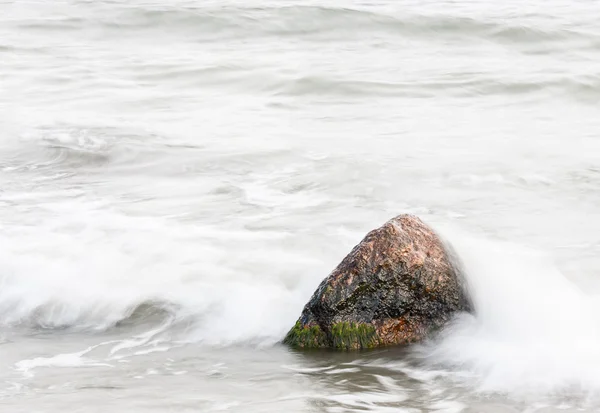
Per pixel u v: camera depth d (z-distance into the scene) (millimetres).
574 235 37938
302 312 28688
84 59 76625
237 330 29750
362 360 27078
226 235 36844
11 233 36875
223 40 87625
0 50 79125
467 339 27594
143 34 89812
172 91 66250
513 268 31125
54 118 58531
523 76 69812
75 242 35875
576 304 29516
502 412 23297
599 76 68750
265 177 46094
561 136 55000
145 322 30484
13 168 48688
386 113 60625
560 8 104875
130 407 23609
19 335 29609
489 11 102125
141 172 47688
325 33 89688
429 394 24547
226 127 56500
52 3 100500
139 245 35500
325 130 55875
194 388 25109
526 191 44250
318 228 38000
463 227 38875
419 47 84812
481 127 57125
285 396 24438
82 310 31203
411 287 27734
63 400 24109
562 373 25344
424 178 46062
